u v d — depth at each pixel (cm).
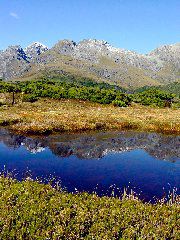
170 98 11769
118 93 10062
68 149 3506
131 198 1833
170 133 4941
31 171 2653
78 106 8475
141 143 4069
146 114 7006
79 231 1311
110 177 2575
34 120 4944
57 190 1902
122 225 1382
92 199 1705
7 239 1255
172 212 1595
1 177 1977
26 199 1568
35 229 1306
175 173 2781
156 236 1329
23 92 9412
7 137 3988
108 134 4575
